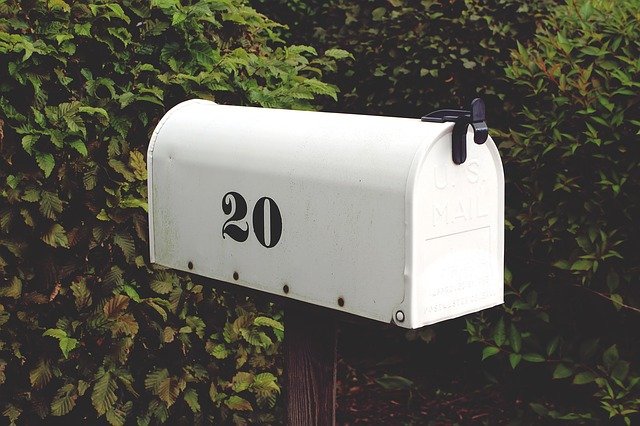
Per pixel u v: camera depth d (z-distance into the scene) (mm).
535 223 4426
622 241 4211
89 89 3439
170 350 3637
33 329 3391
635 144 4199
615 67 4262
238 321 3713
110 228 3434
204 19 3643
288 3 6234
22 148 3303
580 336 4449
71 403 3393
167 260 3090
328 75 5965
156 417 3598
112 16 3459
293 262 2666
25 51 3221
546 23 4898
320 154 2578
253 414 3859
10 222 3301
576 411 4492
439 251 2436
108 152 3414
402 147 2404
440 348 5418
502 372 4797
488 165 2523
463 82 5629
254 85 3785
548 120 4398
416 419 5121
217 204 2883
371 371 5680
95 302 3475
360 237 2480
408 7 5738
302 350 2861
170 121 3090
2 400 3408
